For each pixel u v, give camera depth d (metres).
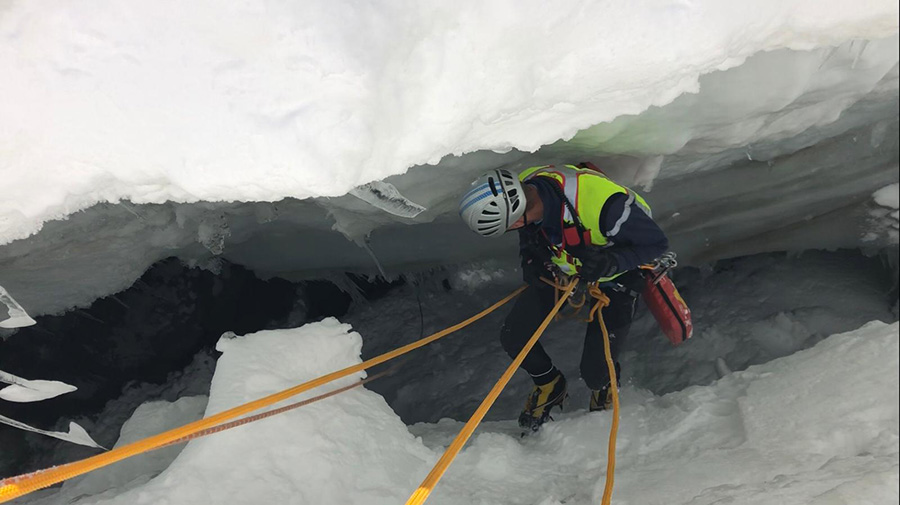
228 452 1.40
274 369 1.63
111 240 2.14
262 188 1.24
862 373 1.78
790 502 1.36
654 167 2.37
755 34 1.56
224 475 1.36
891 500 1.29
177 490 1.31
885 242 3.31
